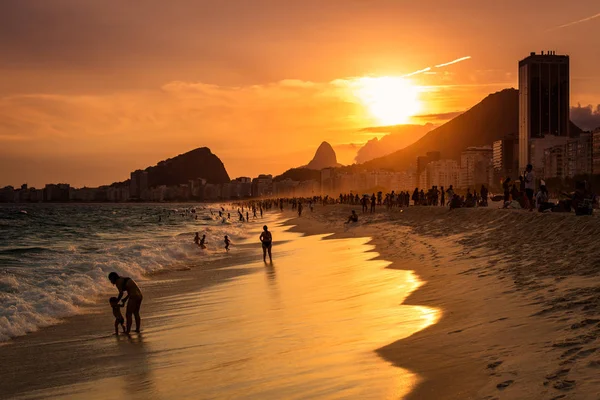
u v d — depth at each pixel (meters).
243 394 7.41
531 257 15.84
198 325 13.12
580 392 5.51
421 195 63.41
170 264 28.91
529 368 6.55
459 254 20.22
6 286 19.55
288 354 9.39
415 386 6.84
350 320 11.68
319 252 30.03
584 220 18.05
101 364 10.17
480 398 6.00
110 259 28.31
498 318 9.55
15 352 11.58
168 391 8.04
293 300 15.45
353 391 6.96
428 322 10.44
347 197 132.25
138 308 13.14
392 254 24.52
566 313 8.86
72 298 17.77
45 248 41.03
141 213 175.38
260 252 34.12
